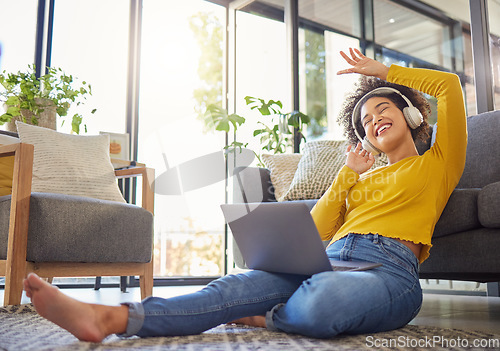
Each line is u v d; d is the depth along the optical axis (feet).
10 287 6.05
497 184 5.61
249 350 3.46
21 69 12.73
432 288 10.70
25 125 8.11
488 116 7.95
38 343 3.71
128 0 14.47
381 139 5.50
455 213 5.92
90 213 6.93
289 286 4.62
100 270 7.16
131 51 14.26
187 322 4.02
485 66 10.80
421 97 5.79
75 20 13.52
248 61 16.16
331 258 5.07
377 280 4.28
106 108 13.76
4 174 7.63
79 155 8.32
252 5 16.28
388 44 13.39
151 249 7.90
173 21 15.60
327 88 14.79
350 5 14.40
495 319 6.07
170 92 15.21
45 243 6.36
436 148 5.40
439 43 12.09
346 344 3.75
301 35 15.56
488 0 10.92
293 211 4.12
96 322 3.63
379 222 4.92
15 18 12.73
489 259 5.75
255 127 15.72
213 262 17.93
